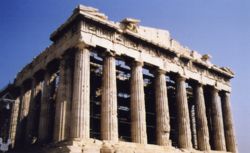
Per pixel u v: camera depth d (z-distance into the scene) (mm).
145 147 34938
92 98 45094
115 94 34844
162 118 39062
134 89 37625
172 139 51094
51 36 38594
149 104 51250
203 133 44094
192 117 53719
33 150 35562
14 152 39906
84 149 28969
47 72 40250
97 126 45406
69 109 34344
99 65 43625
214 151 44312
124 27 39188
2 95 53312
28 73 45688
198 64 46812
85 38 34125
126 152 31578
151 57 40469
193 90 46906
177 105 42844
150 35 41688
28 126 41125
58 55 37656
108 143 31734
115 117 33781
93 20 35125
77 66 33312
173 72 42812
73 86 33312
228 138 48781
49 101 39219
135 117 36344
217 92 49062
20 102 46406
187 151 39844
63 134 33156
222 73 50469
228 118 49781
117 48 36906
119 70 44062
